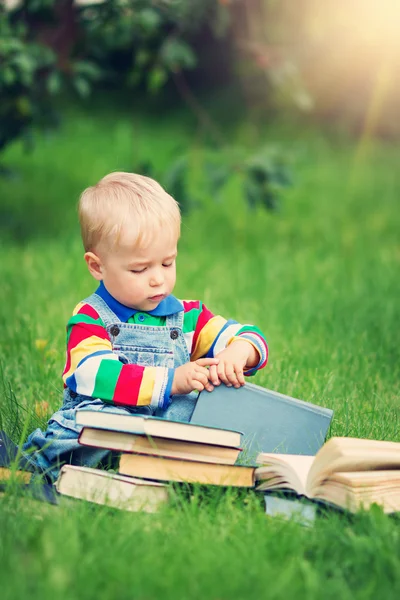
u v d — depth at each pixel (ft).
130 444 8.29
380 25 35.65
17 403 10.94
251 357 9.90
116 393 9.19
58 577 6.15
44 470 8.98
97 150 38.06
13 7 22.79
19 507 7.74
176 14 23.26
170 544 7.08
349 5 34.58
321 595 6.34
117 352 9.67
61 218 28.30
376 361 14.38
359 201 32.40
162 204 9.51
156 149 38.50
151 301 9.53
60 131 25.14
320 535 7.43
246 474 8.41
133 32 22.98
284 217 29.76
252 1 26.71
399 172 38.04
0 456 8.84
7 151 37.22
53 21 23.07
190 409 9.65
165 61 23.32
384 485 7.91
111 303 9.78
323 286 20.15
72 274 20.22
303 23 35.50
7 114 23.58
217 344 10.13
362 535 7.27
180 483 8.27
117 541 6.98
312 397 11.84
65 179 33.17
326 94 45.98
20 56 21.27
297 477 8.11
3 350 14.49
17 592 6.06
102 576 6.43
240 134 42.57
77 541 6.84
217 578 6.43
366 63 44.75
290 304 18.15
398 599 6.37
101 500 7.97
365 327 16.44
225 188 33.55
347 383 12.94
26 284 19.42
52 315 16.74
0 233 26.14
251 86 45.65
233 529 7.45
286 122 45.52
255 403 9.39
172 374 9.27
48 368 13.20
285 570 6.65
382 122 46.26
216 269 21.95
